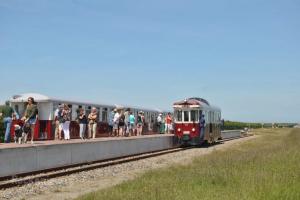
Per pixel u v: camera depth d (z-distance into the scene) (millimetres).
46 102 33031
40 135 32031
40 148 20203
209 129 44562
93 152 25391
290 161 19859
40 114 33094
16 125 23359
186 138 40500
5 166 17797
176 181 14828
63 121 28344
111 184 17266
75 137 33812
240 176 15344
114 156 28281
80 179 18531
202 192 12594
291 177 14508
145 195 12266
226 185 14062
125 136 35375
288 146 33750
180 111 40906
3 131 29000
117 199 11984
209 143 45531
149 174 17781
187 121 40625
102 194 12852
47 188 15984
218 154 28078
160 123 48875
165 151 34625
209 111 44594
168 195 12039
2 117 28750
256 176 14977
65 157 22344
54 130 32750
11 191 15070
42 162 20344
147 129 49000
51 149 21109
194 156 30781
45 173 19797
